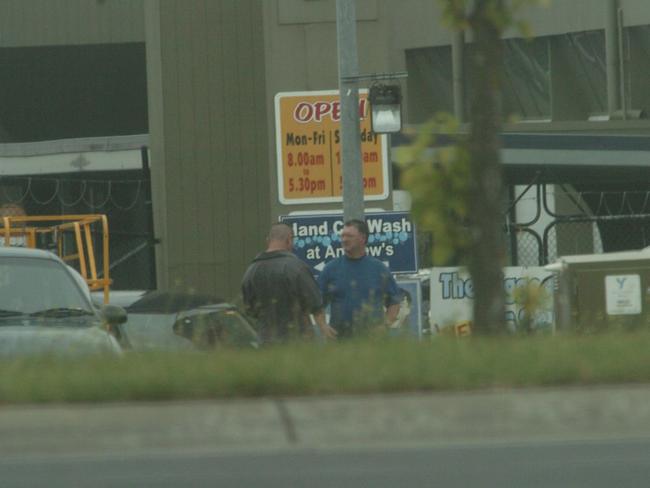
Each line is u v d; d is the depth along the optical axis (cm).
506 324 3831
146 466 2786
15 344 4212
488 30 3653
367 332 4747
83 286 4928
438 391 3192
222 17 10800
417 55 19138
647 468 2730
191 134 10781
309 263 7431
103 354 3944
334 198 7950
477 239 3719
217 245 10750
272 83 8981
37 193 14338
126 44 17825
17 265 4844
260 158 10794
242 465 2791
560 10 17400
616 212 10844
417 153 3666
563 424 3056
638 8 16138
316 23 8994
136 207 14150
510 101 18638
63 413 3009
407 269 7338
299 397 3155
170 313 5500
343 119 7294
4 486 2623
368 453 2892
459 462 2798
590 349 3584
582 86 17762
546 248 8600
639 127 11938
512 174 9812
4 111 18188
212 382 3183
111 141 13950
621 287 4906
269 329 5178
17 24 17888
